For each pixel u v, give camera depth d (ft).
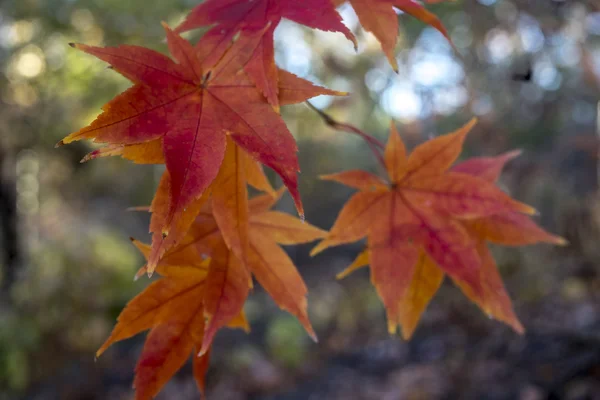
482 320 14.96
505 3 9.76
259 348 20.30
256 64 2.39
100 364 18.12
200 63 2.48
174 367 2.88
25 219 19.66
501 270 13.67
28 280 18.43
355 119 15.76
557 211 12.60
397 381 14.94
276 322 21.40
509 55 11.02
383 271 3.30
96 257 20.12
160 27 13.01
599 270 12.80
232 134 2.23
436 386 13.08
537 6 8.20
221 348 20.26
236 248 2.47
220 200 2.46
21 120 15.67
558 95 12.03
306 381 18.10
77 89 15.24
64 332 18.40
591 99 12.22
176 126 2.21
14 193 17.74
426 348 16.19
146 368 2.83
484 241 3.62
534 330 11.43
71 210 21.34
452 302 16.35
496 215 3.64
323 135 21.95
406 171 3.44
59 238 20.20
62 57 14.64
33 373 17.17
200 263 2.86
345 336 21.27
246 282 2.79
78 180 19.98
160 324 2.87
